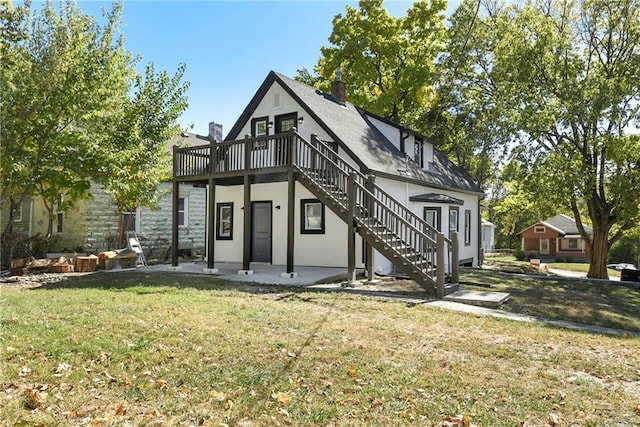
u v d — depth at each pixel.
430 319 6.48
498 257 39.47
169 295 7.52
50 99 9.88
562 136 16.83
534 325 6.54
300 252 13.64
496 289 10.43
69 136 10.15
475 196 20.36
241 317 5.97
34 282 9.70
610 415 3.39
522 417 3.31
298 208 13.72
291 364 4.24
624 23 16.19
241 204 15.02
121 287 8.59
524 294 9.91
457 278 9.28
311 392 3.64
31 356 4.23
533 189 16.75
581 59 16.77
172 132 14.76
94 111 10.51
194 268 12.72
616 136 15.39
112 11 11.80
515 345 5.27
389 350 4.79
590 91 15.19
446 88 23.55
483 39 21.36
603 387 3.98
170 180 15.68
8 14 9.53
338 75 17.12
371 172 12.10
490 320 6.70
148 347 4.57
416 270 8.77
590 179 16.03
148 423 3.07
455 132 25.27
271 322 5.77
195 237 19.86
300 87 14.55
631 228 17.55
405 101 23.86
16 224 17.42
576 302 9.38
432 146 18.89
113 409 3.29
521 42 17.19
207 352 4.50
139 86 14.16
